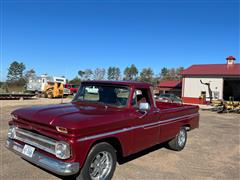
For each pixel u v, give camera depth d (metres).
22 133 4.27
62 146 3.61
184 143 7.17
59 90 33.97
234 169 5.66
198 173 5.26
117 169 5.12
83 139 3.72
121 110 4.74
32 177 4.43
